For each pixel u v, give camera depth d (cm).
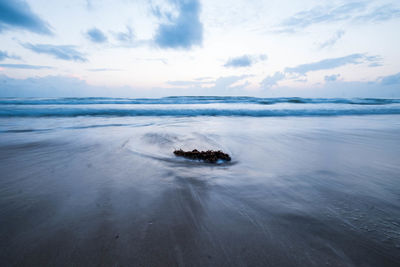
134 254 157
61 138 608
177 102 2488
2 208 218
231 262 151
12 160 396
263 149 515
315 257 156
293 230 189
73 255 155
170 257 155
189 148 511
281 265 149
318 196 259
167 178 314
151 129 789
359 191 274
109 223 195
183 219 205
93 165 372
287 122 1070
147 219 203
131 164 380
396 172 350
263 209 226
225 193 265
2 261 147
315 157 446
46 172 333
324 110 1622
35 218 201
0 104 1772
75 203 232
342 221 203
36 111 1250
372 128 870
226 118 1237
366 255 158
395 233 184
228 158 416
